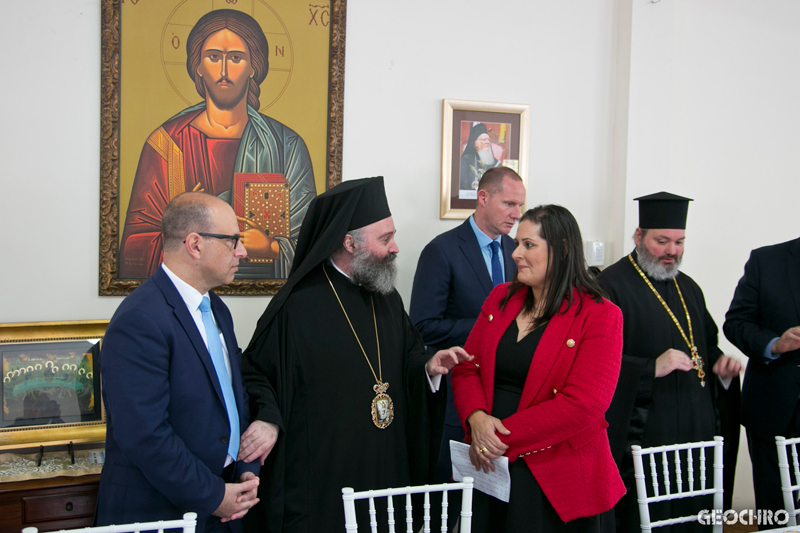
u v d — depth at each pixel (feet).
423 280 8.80
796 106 12.00
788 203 12.07
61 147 8.48
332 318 6.59
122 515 5.19
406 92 9.90
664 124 10.91
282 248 9.32
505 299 6.43
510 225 8.82
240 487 5.33
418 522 6.76
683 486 8.13
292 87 9.27
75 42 8.47
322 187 9.46
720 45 11.51
